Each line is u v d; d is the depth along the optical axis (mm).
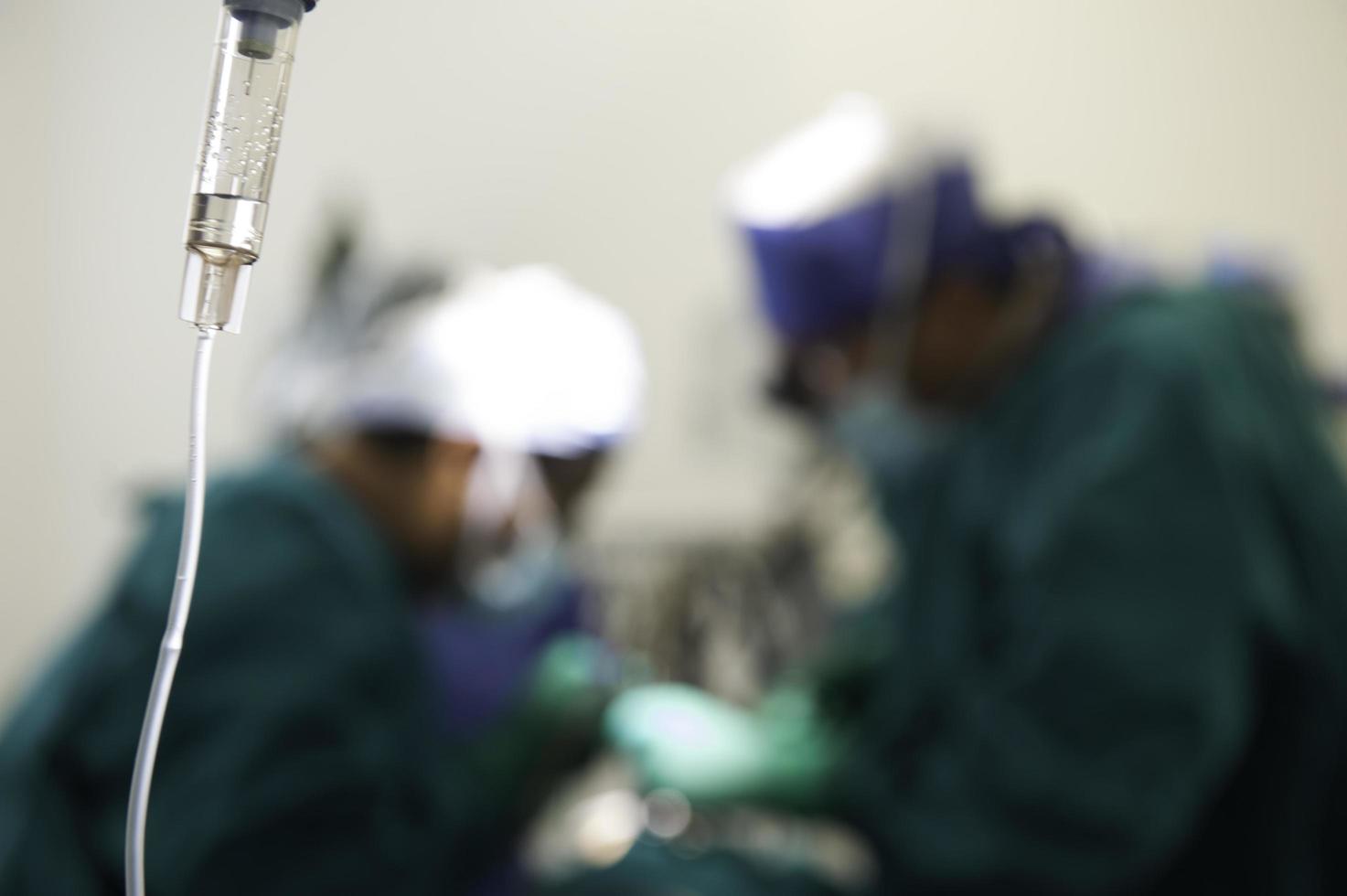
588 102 2430
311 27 2373
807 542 2047
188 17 2344
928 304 1291
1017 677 1087
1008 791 1066
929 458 1345
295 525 1002
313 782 920
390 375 1118
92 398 2348
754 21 2434
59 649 1030
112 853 925
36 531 2340
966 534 1242
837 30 2436
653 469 2234
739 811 1393
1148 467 1081
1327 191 2402
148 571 990
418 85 2404
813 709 1529
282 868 913
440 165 2406
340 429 1127
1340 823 1082
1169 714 1035
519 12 2430
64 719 956
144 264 2348
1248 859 1101
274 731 918
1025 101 2412
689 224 2418
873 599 1764
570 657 1489
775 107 2434
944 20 2424
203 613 946
